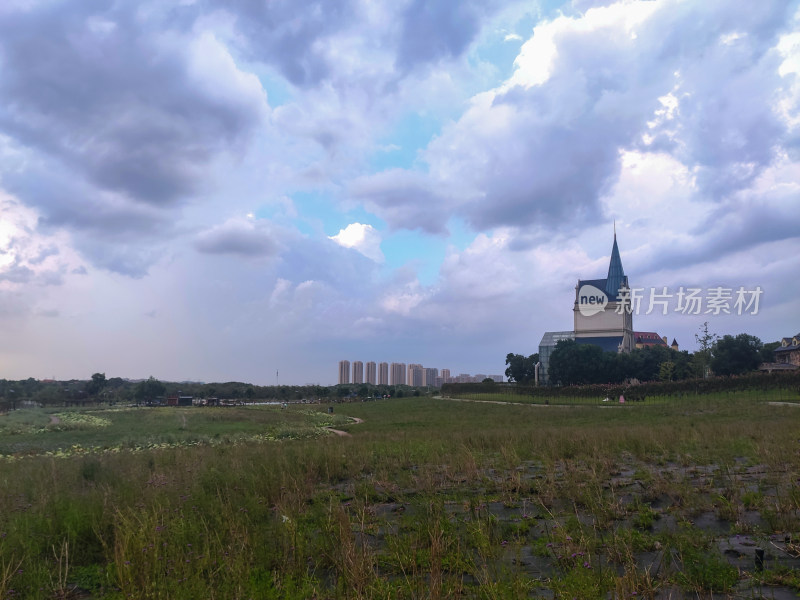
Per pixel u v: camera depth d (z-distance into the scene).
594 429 28.59
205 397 117.56
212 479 12.71
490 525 8.73
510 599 5.80
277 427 46.34
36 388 109.44
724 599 6.33
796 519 8.98
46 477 14.47
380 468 16.34
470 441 23.48
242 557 6.84
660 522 9.60
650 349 116.88
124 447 30.39
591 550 7.59
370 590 6.13
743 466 14.88
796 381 58.44
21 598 6.84
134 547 6.54
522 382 140.75
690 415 44.31
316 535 8.64
